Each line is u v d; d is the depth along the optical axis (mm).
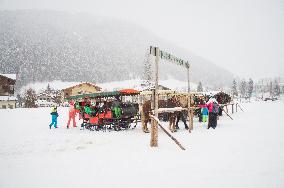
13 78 86938
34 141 12836
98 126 17422
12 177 6910
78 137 13922
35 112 36906
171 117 16141
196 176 6605
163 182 6227
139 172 7102
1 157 9438
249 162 7805
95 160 8633
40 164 8273
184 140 12336
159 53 11922
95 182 6355
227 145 10688
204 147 10414
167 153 9461
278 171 6852
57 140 13039
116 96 18734
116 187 5980
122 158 8836
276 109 37906
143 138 13344
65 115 31938
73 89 85875
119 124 17250
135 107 18312
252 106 47562
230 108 41594
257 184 5938
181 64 15234
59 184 6281
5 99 79938
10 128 19000
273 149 9602
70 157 9203
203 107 21578
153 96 11305
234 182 6094
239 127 17344
